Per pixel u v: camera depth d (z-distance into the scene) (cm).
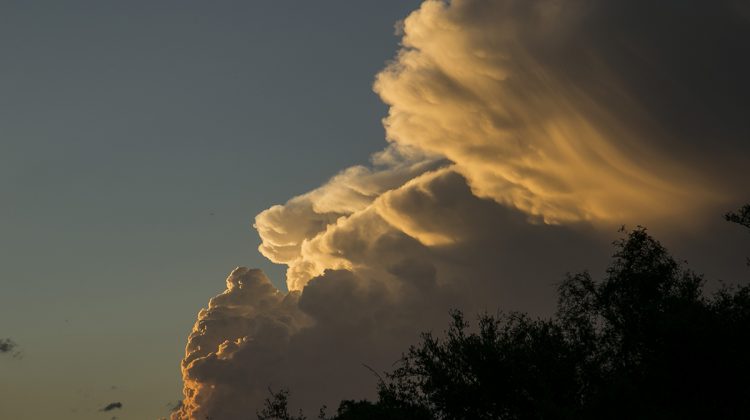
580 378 4312
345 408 5956
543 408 4075
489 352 4284
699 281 4531
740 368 3897
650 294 4559
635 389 3981
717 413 3856
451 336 4509
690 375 3981
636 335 4338
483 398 4250
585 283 4650
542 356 4309
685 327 4000
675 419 3822
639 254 4700
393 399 4544
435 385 4384
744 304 4125
